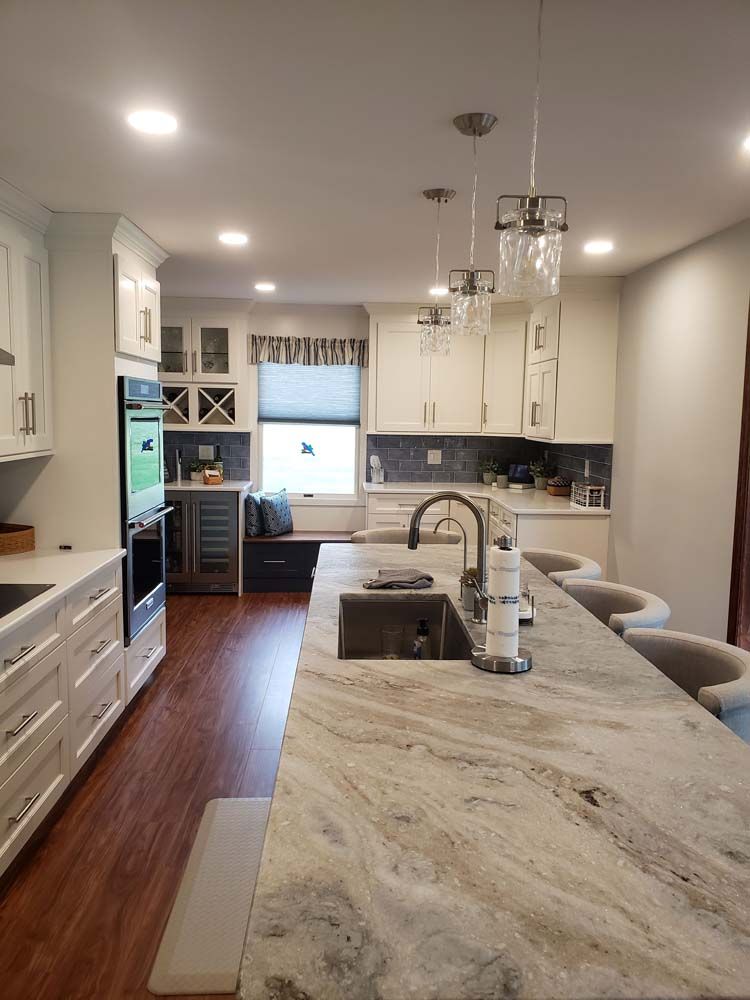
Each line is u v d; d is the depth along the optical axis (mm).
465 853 1158
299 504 7191
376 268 4934
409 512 6523
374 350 6539
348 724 1617
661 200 3209
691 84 2072
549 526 5250
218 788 3184
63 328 3686
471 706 1729
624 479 4996
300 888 1071
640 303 4766
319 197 3248
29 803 2678
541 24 1753
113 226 3588
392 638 2664
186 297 6430
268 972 922
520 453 7094
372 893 1063
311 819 1244
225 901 2375
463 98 2189
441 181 3006
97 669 3400
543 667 2012
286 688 4363
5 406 3182
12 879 2553
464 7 1686
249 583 6680
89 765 3377
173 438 7055
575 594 3223
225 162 2787
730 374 3676
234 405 6633
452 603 2672
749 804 1320
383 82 2088
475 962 940
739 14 1698
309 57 1941
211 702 4133
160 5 1688
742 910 1045
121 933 2295
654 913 1033
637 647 2455
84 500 3775
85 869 2613
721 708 1887
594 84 2080
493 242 4117
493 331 6371
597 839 1204
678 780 1398
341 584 2977
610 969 932
